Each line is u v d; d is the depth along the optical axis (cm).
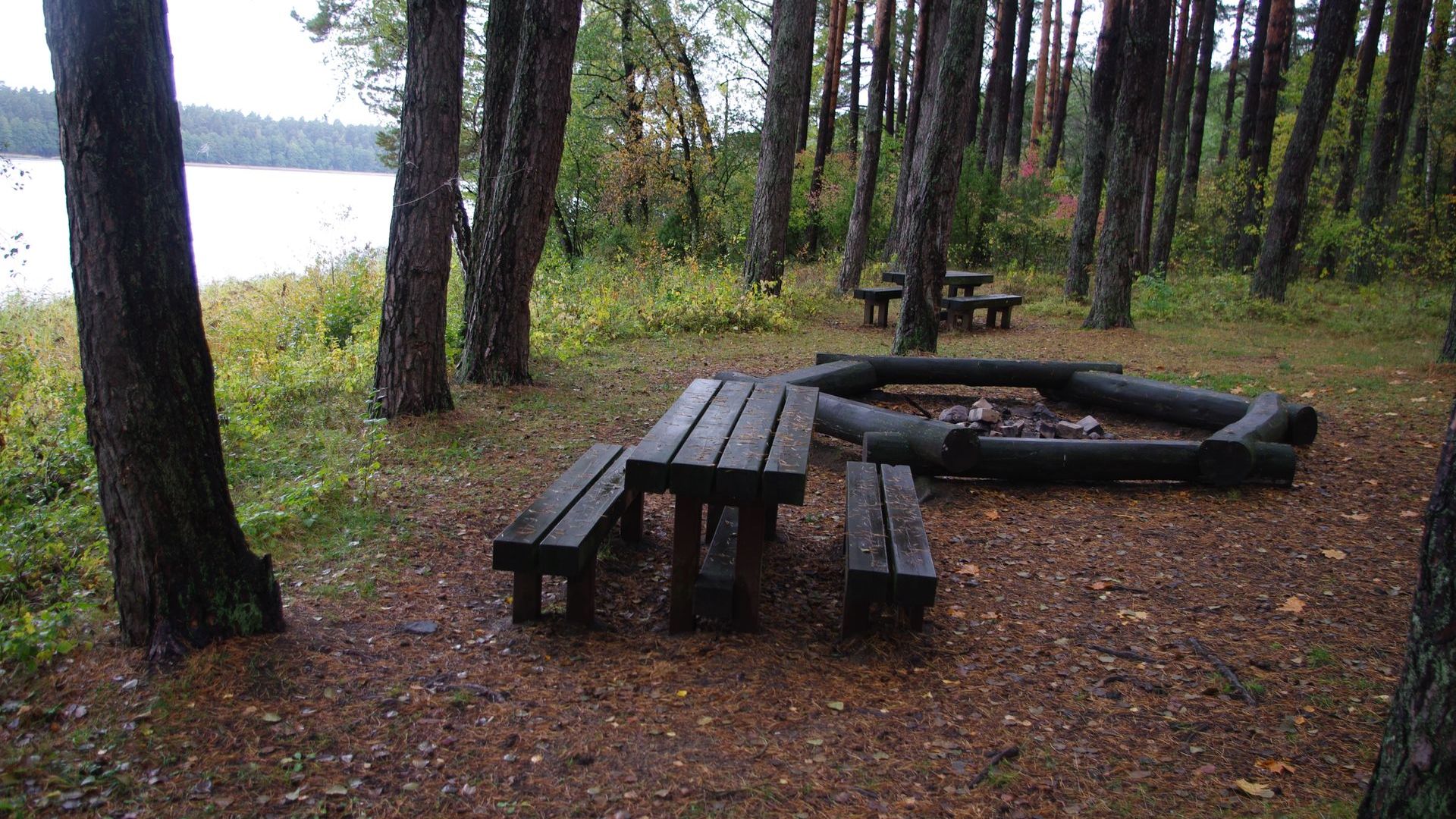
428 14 652
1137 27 1280
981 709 326
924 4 1983
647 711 316
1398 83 1791
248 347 965
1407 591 444
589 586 376
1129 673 357
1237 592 443
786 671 349
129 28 292
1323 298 1645
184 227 318
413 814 258
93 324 309
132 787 264
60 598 395
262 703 308
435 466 605
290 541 466
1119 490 611
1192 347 1202
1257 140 1938
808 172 2548
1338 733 312
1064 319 1543
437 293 701
